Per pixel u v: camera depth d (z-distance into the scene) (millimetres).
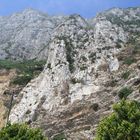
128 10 116375
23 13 148250
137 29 90562
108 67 72688
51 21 138250
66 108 67125
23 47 124812
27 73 90250
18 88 83438
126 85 64375
